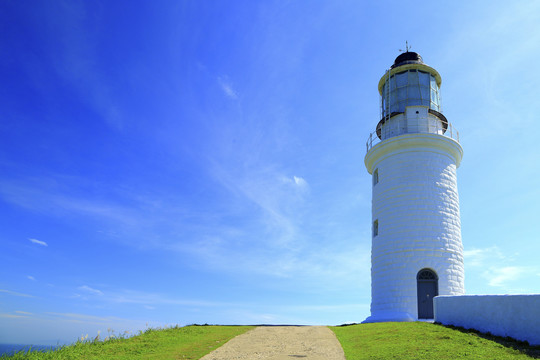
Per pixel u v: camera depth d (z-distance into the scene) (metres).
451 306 18.58
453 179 26.92
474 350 13.55
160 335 18.11
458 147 27.06
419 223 25.12
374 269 26.41
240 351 14.88
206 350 15.09
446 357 12.84
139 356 14.24
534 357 12.79
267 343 16.36
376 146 27.66
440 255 24.72
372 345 15.31
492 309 16.44
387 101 29.97
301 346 15.71
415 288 24.09
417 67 29.23
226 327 21.33
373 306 25.91
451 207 26.06
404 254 24.80
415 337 15.82
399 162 26.58
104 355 14.38
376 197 27.61
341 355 14.09
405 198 25.77
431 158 26.36
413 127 27.81
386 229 25.98
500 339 15.48
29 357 13.68
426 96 28.86
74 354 14.35
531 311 15.00
